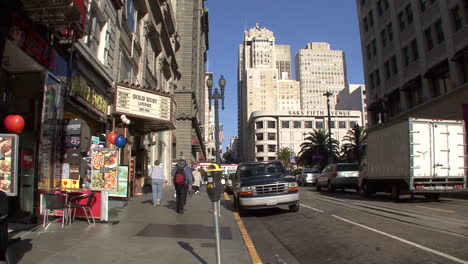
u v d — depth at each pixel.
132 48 19.25
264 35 175.62
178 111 45.50
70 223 8.59
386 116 35.81
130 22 19.08
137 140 21.94
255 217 11.66
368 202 14.84
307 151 59.16
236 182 12.80
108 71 14.89
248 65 175.50
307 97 167.38
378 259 5.78
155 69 27.86
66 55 10.72
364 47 41.22
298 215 11.50
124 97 15.67
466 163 14.21
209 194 4.90
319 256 6.22
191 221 9.80
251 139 123.75
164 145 33.50
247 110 159.12
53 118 9.59
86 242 6.76
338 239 7.46
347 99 120.19
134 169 18.64
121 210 12.10
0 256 4.73
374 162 16.84
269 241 7.75
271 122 113.56
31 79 9.23
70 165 10.18
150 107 16.77
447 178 14.02
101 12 13.79
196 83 60.84
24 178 8.42
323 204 14.43
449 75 25.98
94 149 9.12
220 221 9.97
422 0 29.33
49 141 9.29
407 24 31.58
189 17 50.03
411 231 7.88
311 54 173.00
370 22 39.62
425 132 14.06
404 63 32.50
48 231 7.75
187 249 6.41
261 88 161.00
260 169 13.23
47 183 9.11
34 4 8.17
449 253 5.91
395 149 14.91
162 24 26.94
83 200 9.17
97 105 13.79
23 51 8.25
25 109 8.93
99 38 14.38
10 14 7.74
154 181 13.84
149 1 22.42
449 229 7.96
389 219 9.71
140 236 7.48
